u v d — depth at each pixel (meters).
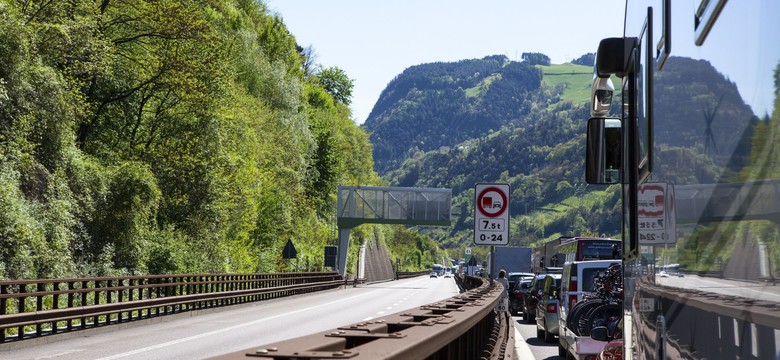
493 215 24.39
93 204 37.59
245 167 56.97
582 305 15.89
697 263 3.79
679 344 4.11
